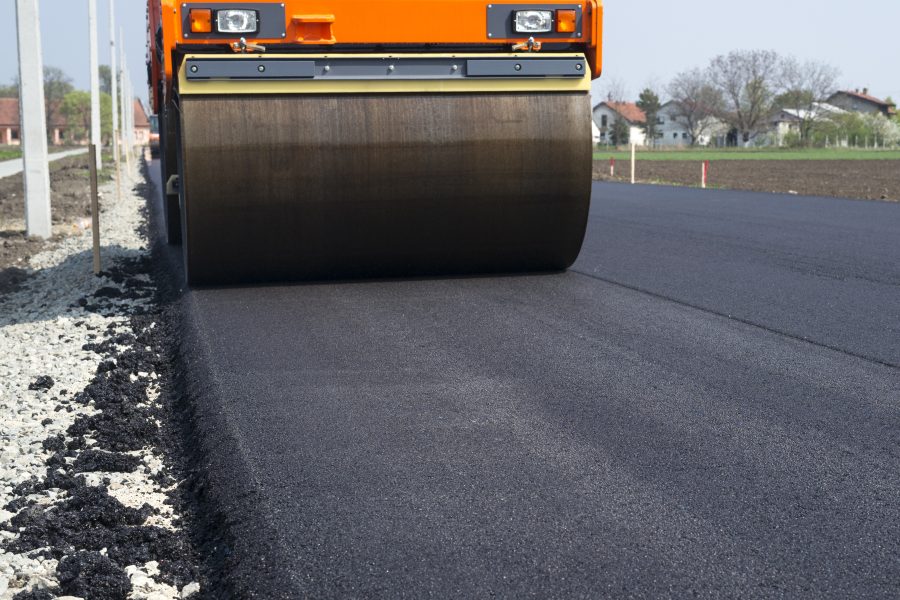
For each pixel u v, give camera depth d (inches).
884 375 212.7
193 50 294.8
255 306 292.5
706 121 4955.7
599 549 128.9
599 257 404.8
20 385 238.5
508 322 269.1
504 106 315.3
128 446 188.4
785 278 346.0
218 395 203.0
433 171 311.3
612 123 5477.4
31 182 583.8
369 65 301.6
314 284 327.3
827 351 235.1
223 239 307.0
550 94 319.9
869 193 966.4
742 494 147.0
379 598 117.3
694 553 127.5
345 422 183.8
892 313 281.4
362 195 308.5
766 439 171.5
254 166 298.5
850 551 127.9
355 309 287.0
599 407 190.9
